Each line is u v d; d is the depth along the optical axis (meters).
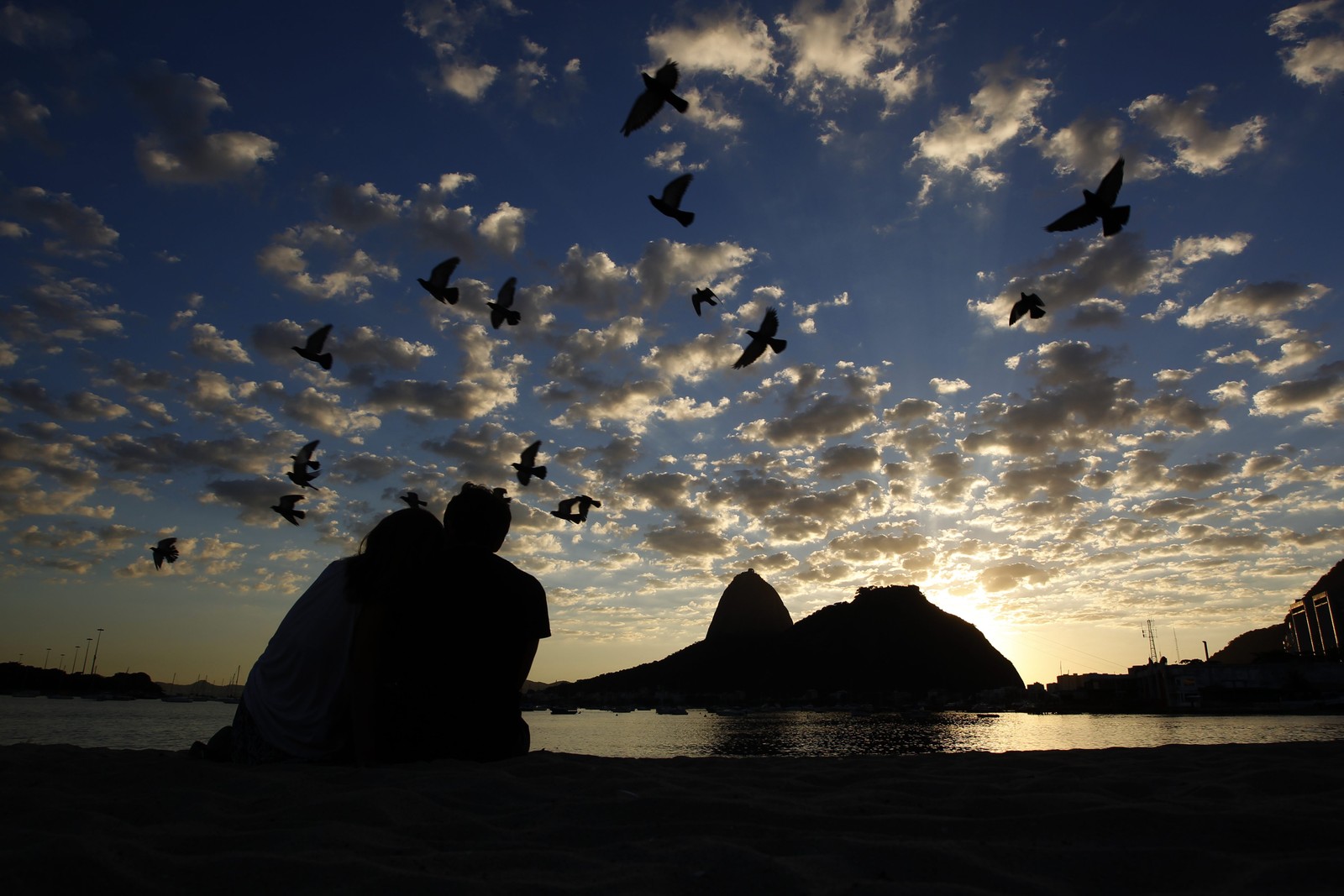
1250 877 2.70
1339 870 2.69
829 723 146.75
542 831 3.42
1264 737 63.25
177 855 2.90
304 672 5.21
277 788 4.30
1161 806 3.75
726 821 3.56
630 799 3.91
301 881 2.58
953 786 4.67
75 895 2.43
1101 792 4.50
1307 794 4.49
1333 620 183.25
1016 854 3.03
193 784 4.39
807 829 3.56
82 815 3.41
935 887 2.52
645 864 2.84
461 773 4.63
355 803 3.68
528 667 5.75
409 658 5.40
